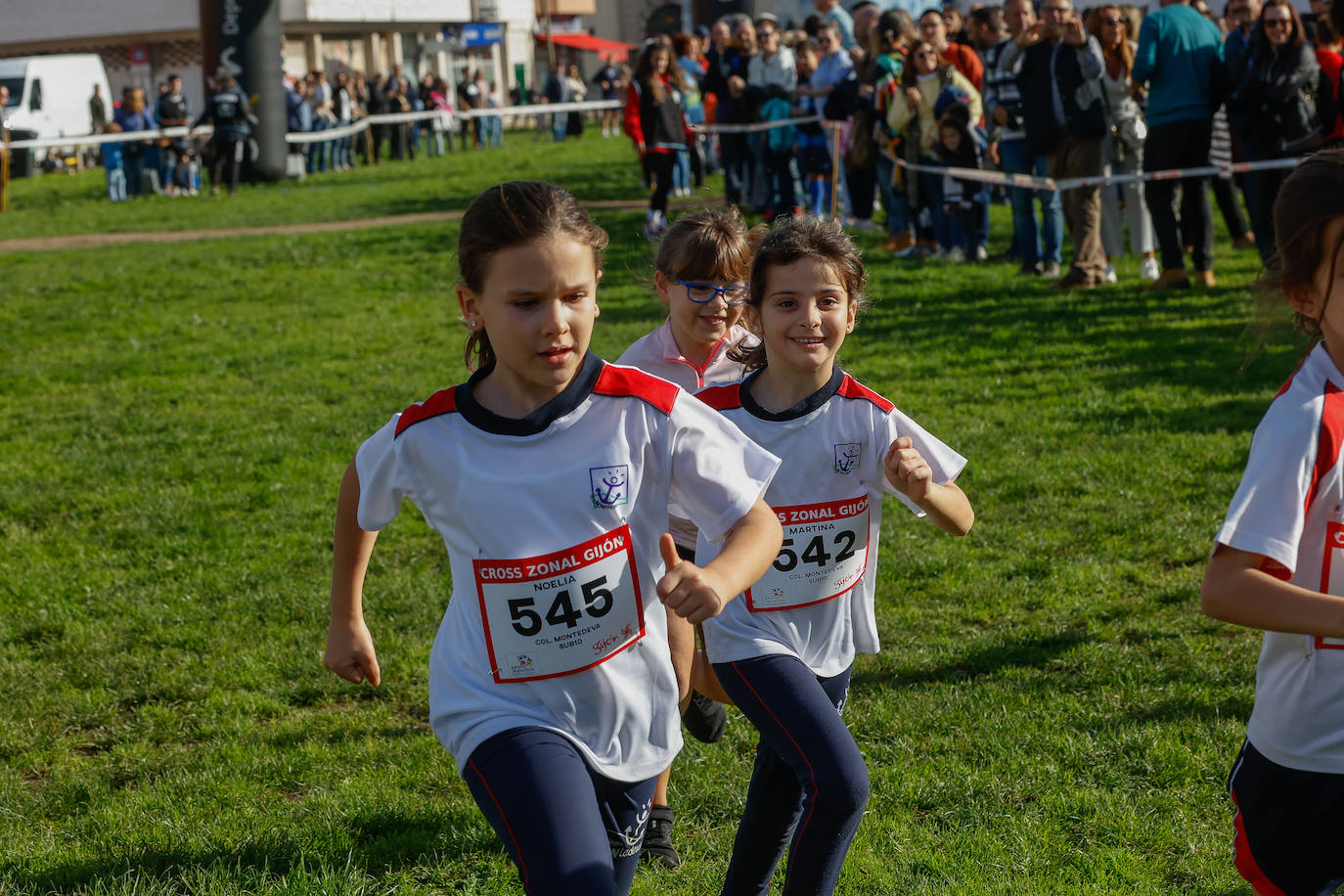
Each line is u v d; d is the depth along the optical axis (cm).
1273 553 250
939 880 399
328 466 905
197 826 452
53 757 525
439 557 730
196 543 764
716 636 347
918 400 962
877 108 1509
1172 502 736
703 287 434
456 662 293
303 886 400
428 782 482
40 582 709
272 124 3100
